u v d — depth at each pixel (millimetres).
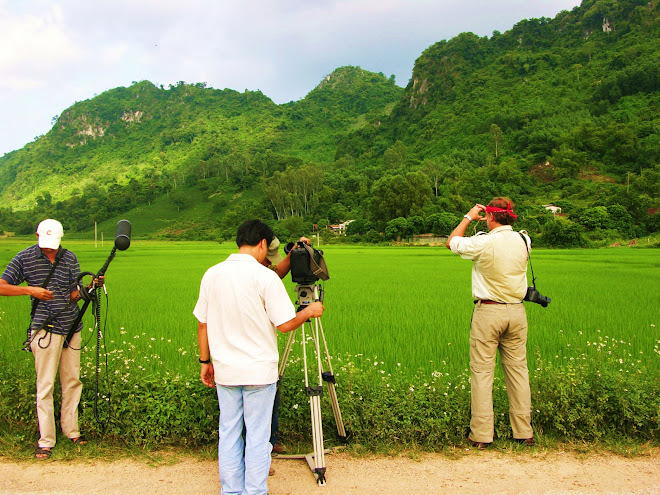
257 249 3533
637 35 172750
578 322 9680
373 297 14391
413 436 4270
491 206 4375
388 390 4602
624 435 4434
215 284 3324
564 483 3594
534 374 5117
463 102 180000
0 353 6562
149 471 3801
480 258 4199
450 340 8141
